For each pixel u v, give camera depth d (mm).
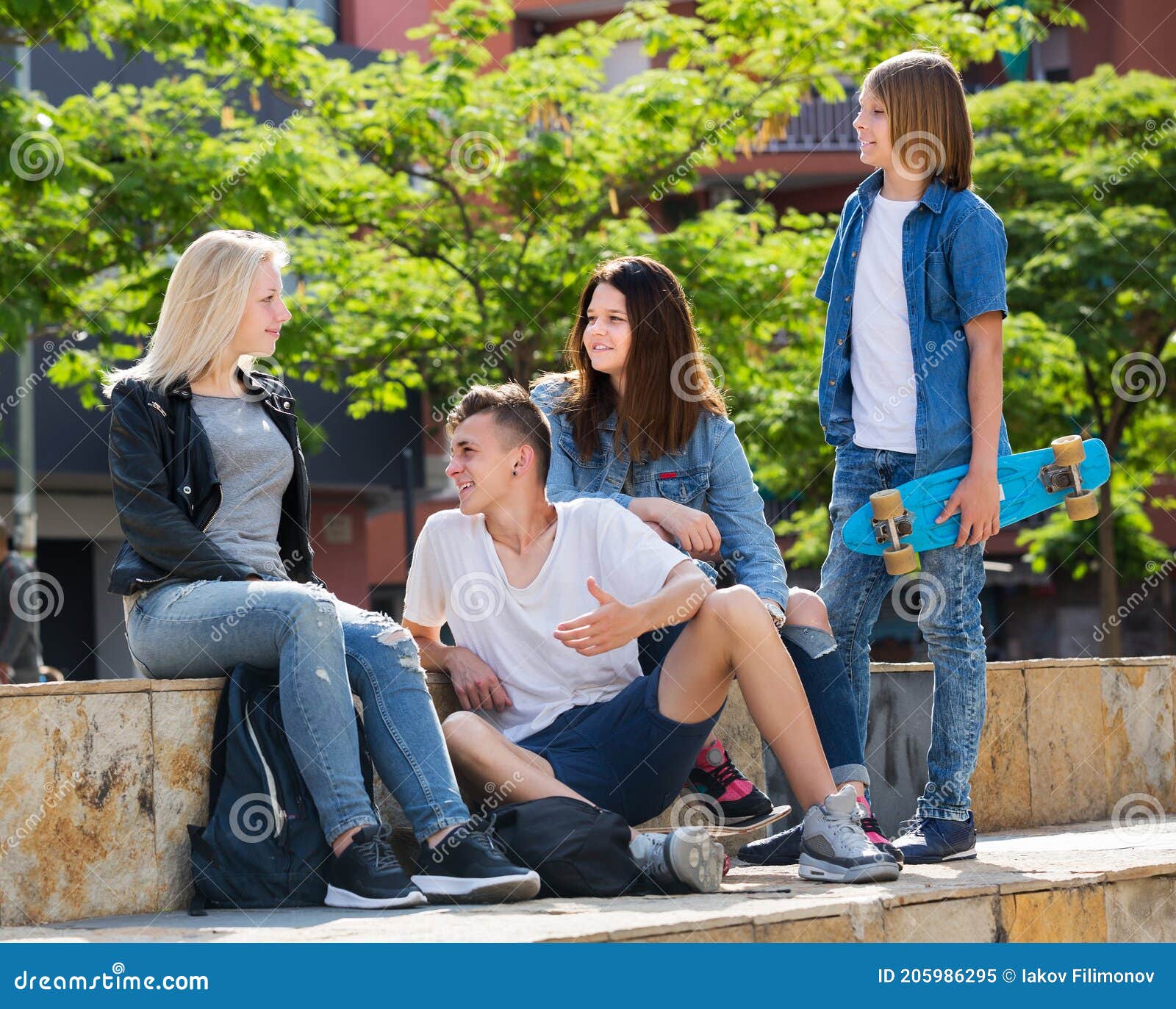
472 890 6402
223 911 6695
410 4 40000
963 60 28141
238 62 24719
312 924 5902
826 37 26969
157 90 26000
